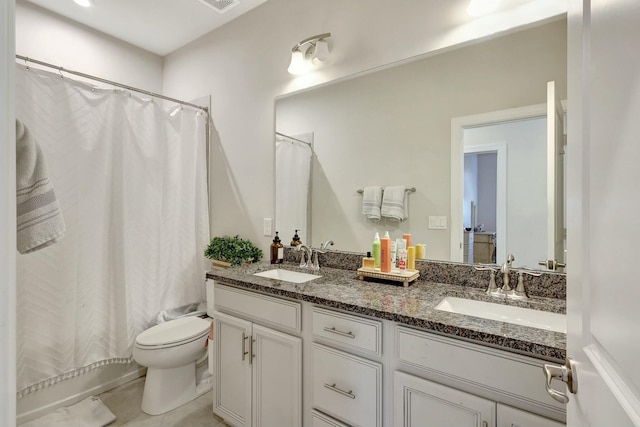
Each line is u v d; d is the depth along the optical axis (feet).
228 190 7.84
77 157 6.14
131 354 6.82
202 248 8.11
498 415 2.91
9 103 1.49
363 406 3.76
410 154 5.26
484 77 4.63
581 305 1.87
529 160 4.33
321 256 6.27
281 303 4.57
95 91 6.40
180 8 7.13
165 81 9.10
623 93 1.32
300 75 6.46
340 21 5.90
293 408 4.46
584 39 1.83
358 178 5.81
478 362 3.03
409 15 5.19
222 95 7.88
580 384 1.84
